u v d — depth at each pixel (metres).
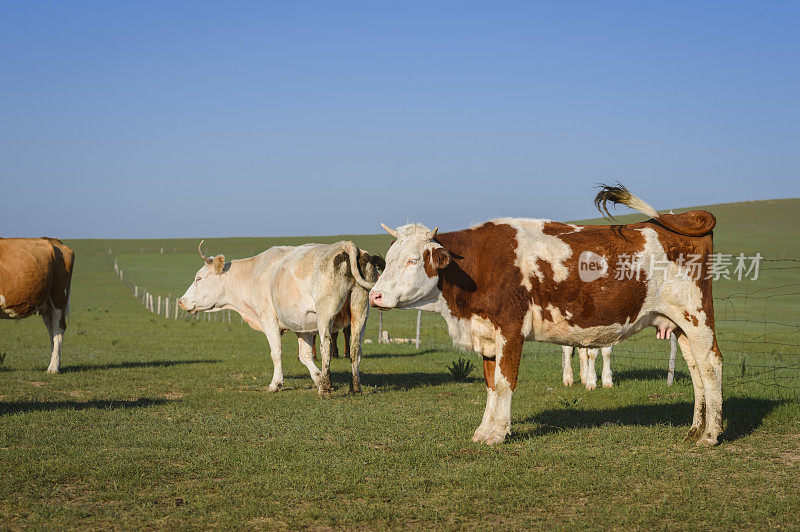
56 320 14.57
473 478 6.43
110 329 29.25
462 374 13.40
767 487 6.25
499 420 7.87
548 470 6.82
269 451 7.48
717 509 5.64
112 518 5.41
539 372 14.59
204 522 5.38
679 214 8.10
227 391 11.91
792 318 32.62
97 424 8.88
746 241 74.94
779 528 5.22
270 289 11.91
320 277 11.02
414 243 7.98
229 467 6.94
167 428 8.65
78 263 90.50
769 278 52.88
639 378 13.81
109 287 66.56
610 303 7.79
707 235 7.95
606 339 8.08
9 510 5.61
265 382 13.30
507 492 6.13
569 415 9.65
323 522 5.39
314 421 9.15
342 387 12.54
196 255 99.81
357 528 5.28
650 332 26.73
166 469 6.74
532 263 7.83
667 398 10.97
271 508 5.65
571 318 7.86
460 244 8.02
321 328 11.08
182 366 15.76
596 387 12.32
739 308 38.56
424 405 10.39
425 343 22.83
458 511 5.62
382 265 11.72
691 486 6.25
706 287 7.90
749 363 16.67
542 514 5.62
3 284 13.71
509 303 7.80
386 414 9.55
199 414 9.76
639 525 5.33
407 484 6.29
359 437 8.24
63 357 17.83
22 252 13.95
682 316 7.90
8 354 18.30
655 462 6.98
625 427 8.70
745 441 7.98
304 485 6.28
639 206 8.08
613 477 6.54
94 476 6.55
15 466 6.79
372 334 26.28
